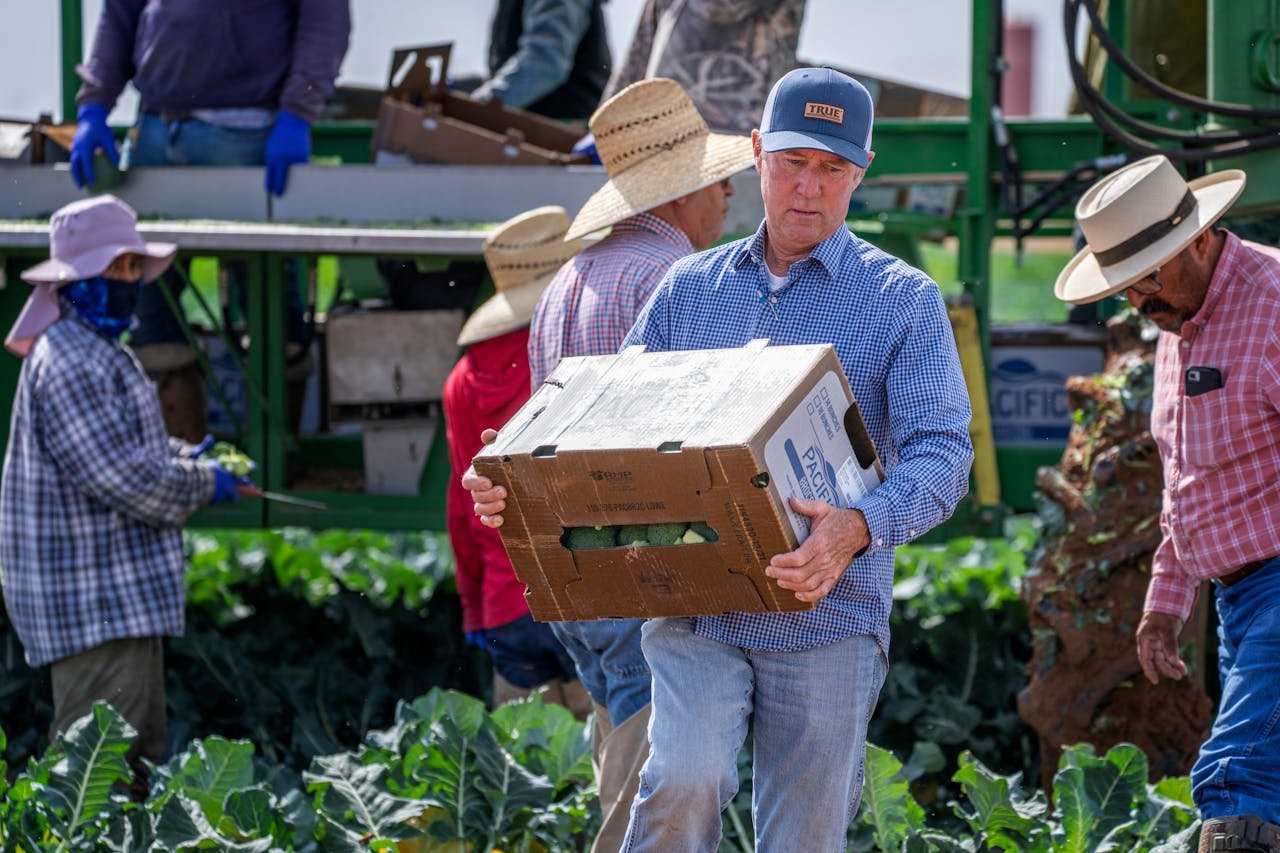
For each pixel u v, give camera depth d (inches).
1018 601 682.2
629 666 392.5
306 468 647.8
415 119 630.5
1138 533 494.3
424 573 787.4
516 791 450.6
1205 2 620.1
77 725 446.9
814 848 319.0
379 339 595.5
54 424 503.5
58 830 431.5
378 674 649.0
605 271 408.2
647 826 309.1
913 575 805.2
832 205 316.5
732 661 314.3
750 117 590.2
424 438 599.5
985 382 590.9
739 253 333.4
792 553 279.1
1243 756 357.4
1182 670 415.5
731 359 300.7
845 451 299.6
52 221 522.3
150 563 523.2
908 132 634.2
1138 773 432.5
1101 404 510.0
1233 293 382.0
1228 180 408.2
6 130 669.3
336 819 436.5
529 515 295.4
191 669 637.9
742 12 579.8
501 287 513.3
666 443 278.2
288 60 650.2
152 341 641.0
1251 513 377.4
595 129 423.8
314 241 543.8
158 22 639.8
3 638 647.8
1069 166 620.7
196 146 649.6
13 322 605.9
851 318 318.7
